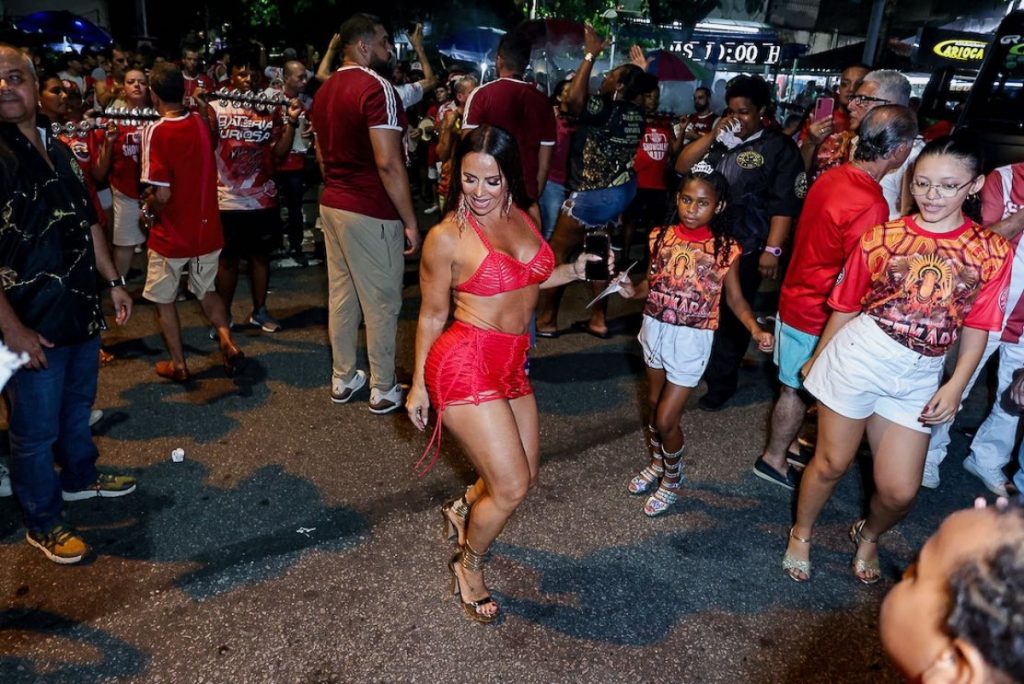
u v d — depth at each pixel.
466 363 2.52
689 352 3.24
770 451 3.94
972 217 3.39
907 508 2.90
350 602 2.93
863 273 2.71
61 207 2.82
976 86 6.14
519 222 2.62
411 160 10.49
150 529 3.33
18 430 2.89
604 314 6.01
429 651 2.71
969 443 4.55
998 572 0.80
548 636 2.80
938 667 0.84
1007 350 3.81
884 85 3.96
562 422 4.54
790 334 3.59
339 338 4.54
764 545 3.42
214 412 4.46
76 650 2.64
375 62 4.06
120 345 5.43
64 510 3.45
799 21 18.17
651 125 7.30
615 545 3.36
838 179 3.28
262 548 3.23
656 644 2.79
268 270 5.76
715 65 18.56
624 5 19.61
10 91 2.58
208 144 4.45
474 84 6.98
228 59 11.28
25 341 2.68
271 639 2.73
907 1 15.32
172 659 2.62
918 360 2.62
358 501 3.62
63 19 14.97
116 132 5.24
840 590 3.14
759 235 4.32
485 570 3.15
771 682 2.65
